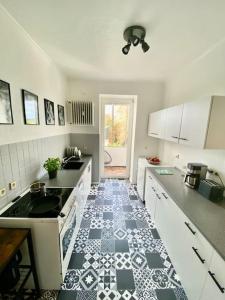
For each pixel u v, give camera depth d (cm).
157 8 126
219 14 130
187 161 239
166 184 201
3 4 125
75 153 329
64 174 232
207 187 163
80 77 321
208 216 133
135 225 241
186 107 184
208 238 107
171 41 175
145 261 179
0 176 133
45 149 223
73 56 221
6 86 136
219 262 99
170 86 311
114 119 411
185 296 144
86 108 337
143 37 154
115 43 183
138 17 137
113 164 477
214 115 144
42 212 133
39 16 138
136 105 355
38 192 159
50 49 200
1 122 131
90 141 364
